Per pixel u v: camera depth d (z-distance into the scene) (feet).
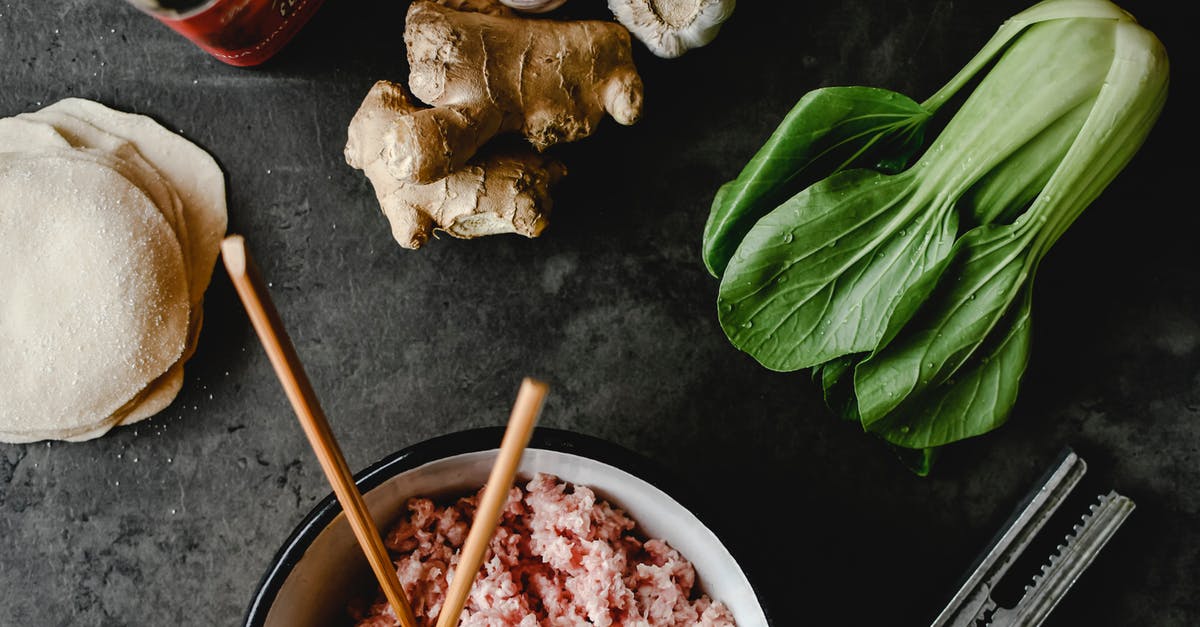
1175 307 1.62
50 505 1.58
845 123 1.50
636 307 1.60
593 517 1.39
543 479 1.40
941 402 1.55
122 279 1.53
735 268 1.51
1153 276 1.62
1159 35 1.59
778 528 1.60
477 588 1.37
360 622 1.41
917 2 1.60
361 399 1.59
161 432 1.59
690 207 1.60
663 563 1.42
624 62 1.49
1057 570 1.52
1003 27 1.50
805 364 1.54
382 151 1.41
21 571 1.58
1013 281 1.51
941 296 1.52
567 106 1.47
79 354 1.53
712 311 1.60
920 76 1.60
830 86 1.60
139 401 1.57
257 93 1.58
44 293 1.53
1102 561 1.62
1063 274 1.62
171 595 1.58
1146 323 1.62
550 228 1.60
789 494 1.60
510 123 1.47
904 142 1.55
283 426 1.59
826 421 1.61
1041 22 1.48
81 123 1.57
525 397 1.02
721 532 1.34
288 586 1.31
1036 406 1.62
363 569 1.41
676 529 1.40
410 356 1.59
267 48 1.54
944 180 1.50
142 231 1.54
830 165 1.54
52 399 1.54
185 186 1.58
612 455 1.34
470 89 1.42
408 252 1.59
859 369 1.53
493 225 1.51
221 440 1.59
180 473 1.59
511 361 1.60
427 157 1.39
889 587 1.60
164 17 1.41
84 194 1.53
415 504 1.39
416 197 1.47
